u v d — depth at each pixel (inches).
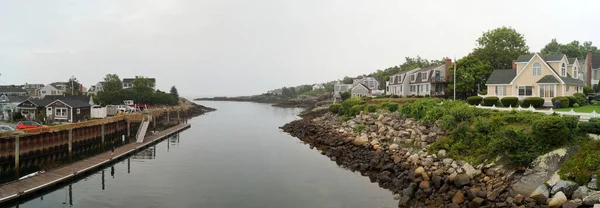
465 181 936.9
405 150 1301.7
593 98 1948.8
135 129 2242.9
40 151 1393.9
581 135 927.0
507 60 2714.1
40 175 1161.4
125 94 3858.3
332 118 2645.2
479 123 1137.4
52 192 1062.4
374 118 1975.9
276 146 1888.5
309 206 942.4
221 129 2723.9
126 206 944.3
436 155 1163.9
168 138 2187.5
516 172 892.6
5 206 936.9
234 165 1419.8
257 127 2869.1
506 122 1131.3
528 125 1068.5
